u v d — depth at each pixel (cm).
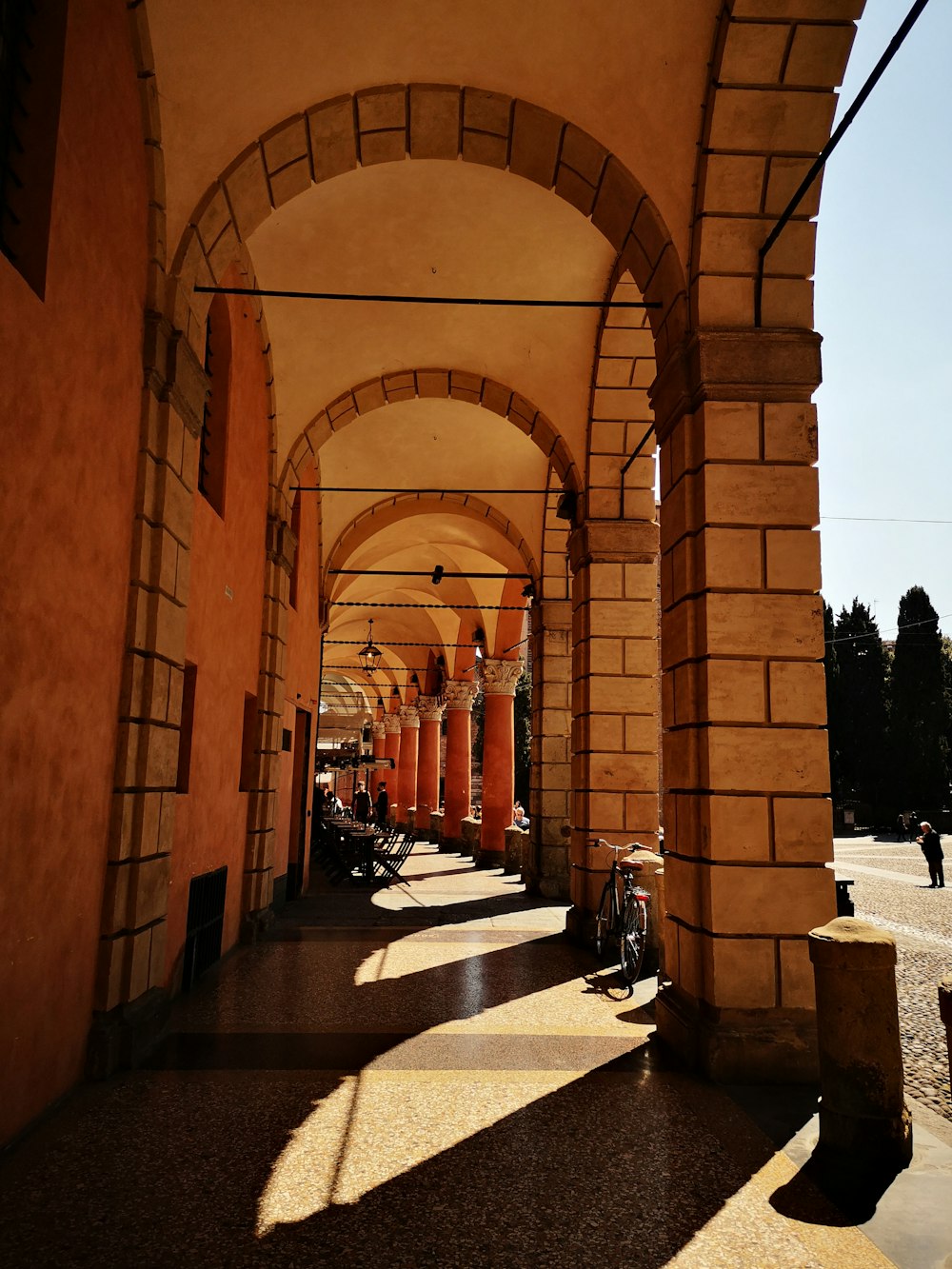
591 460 1085
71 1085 458
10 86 394
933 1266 304
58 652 419
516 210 905
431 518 1794
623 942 766
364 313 1057
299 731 1488
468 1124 430
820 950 409
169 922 649
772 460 590
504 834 2012
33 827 395
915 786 3897
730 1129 431
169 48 550
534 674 1546
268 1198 347
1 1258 299
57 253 408
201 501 702
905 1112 398
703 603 584
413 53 640
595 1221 333
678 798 610
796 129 595
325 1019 627
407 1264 300
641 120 630
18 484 370
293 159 669
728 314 605
